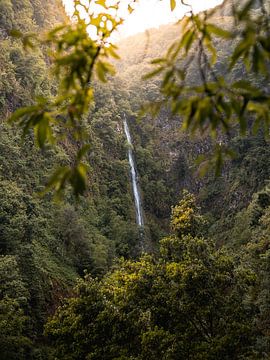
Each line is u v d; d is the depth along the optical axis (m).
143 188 54.97
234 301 13.33
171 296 13.31
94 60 2.09
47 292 24.41
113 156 51.84
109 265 34.19
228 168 50.31
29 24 43.88
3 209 23.80
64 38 2.10
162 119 62.56
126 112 59.25
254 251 22.09
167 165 58.75
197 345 12.12
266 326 16.28
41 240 28.52
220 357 11.52
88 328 13.81
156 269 15.39
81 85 2.11
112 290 16.89
